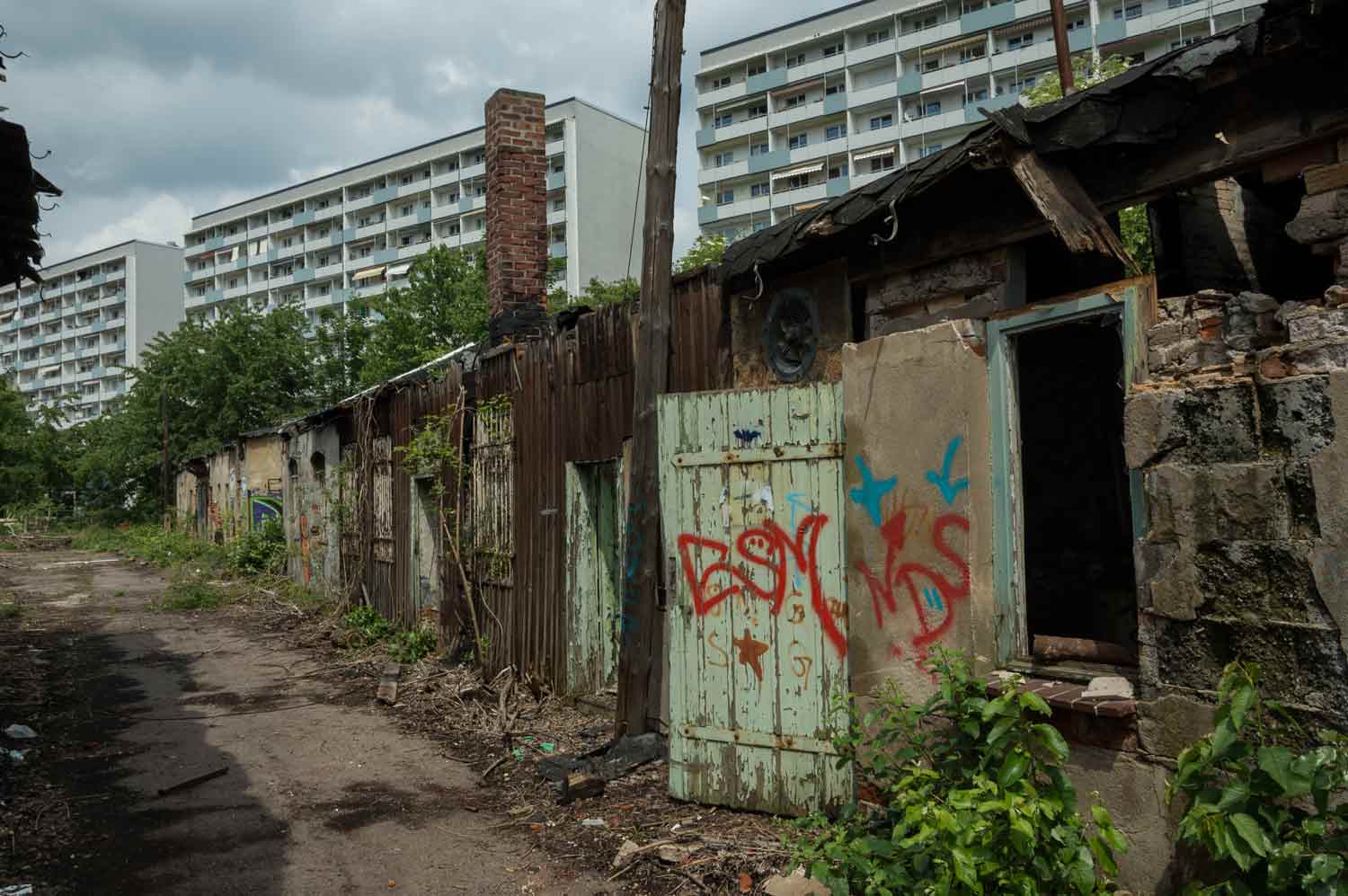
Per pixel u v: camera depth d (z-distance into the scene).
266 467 21.89
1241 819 2.70
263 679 9.53
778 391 5.14
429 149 73.31
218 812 5.57
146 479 38.03
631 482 6.32
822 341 5.36
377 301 31.73
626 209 66.56
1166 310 3.51
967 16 53.00
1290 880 2.66
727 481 5.31
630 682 6.30
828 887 3.71
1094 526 6.21
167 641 12.02
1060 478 6.33
